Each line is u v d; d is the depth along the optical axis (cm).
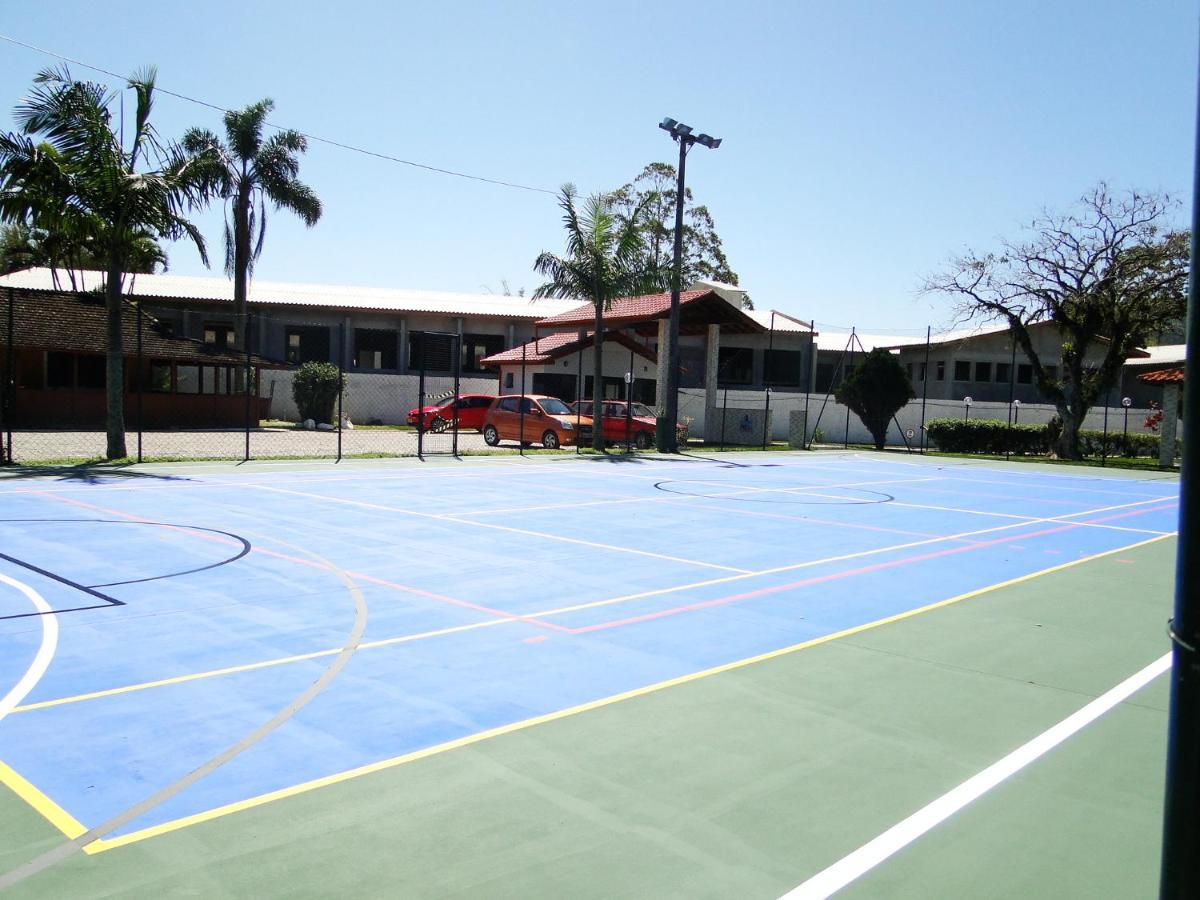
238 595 830
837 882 366
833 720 554
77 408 3341
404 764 471
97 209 1925
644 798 438
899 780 468
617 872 369
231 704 553
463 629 735
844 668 663
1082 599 935
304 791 437
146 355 3362
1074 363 3525
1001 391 4884
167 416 3506
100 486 1631
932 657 700
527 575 951
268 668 623
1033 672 668
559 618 780
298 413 4275
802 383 4844
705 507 1567
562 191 2741
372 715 539
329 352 4547
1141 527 1541
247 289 4334
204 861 370
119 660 634
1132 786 467
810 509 1598
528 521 1334
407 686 593
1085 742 527
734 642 723
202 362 3506
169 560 979
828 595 909
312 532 1183
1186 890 215
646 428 3081
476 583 905
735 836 402
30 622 725
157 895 343
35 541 1072
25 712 534
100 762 466
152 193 1919
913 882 367
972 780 470
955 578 1025
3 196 1872
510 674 624
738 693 599
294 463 2208
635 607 828
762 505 1630
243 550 1045
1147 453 3756
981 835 410
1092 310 3444
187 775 453
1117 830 417
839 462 2925
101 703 551
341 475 1961
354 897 346
